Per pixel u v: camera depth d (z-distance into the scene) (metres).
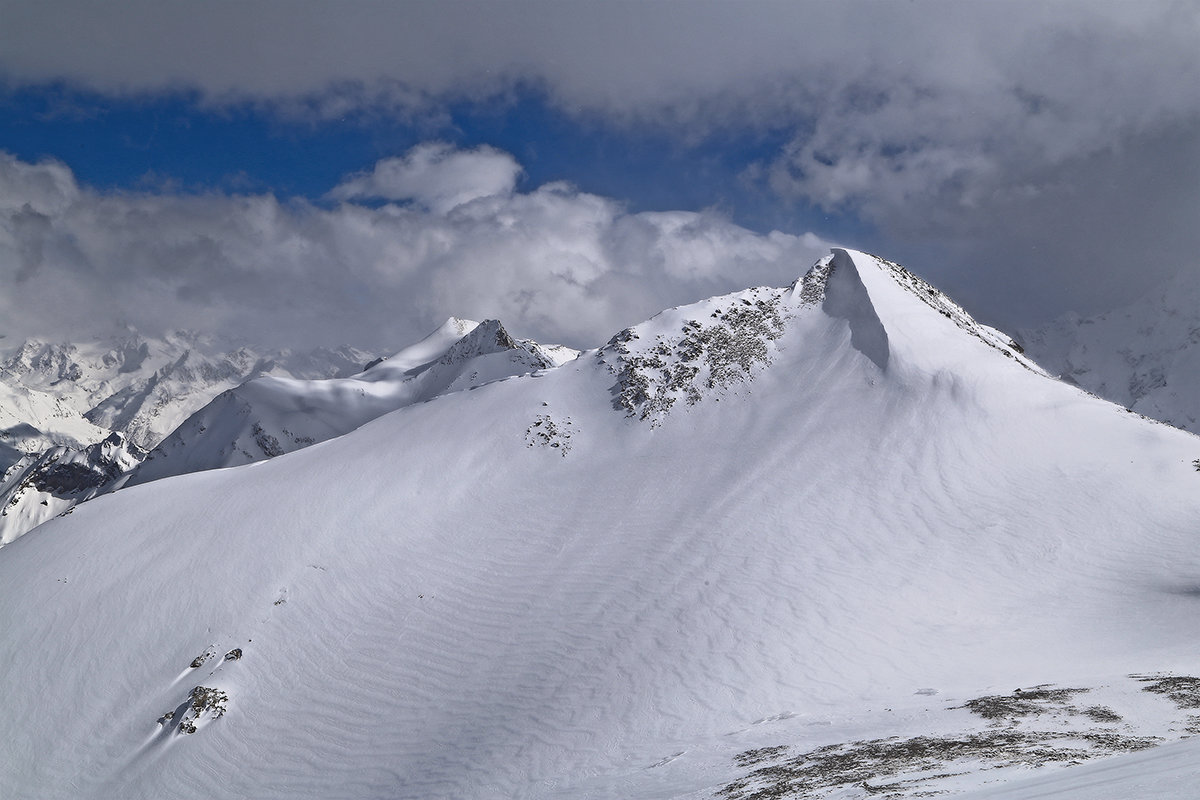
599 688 60.59
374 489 92.94
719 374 103.38
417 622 74.06
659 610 68.44
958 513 75.81
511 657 67.31
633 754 50.81
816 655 59.00
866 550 72.25
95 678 74.12
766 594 67.56
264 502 93.06
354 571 81.81
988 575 67.38
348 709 66.12
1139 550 67.75
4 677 75.06
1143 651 53.25
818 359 102.44
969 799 23.64
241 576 82.50
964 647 57.91
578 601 72.19
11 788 65.44
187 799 61.06
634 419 99.69
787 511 79.00
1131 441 82.94
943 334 100.38
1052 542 70.31
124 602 81.19
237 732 66.31
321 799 57.75
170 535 89.88
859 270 111.94
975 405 89.00
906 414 89.50
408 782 56.31
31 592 83.88
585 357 112.75
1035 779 25.75
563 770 51.22
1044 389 91.94
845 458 85.56
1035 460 81.75
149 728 68.75
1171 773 20.45
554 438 98.75
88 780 65.31
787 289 117.31
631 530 81.06
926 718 43.88
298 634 75.19
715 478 86.56
